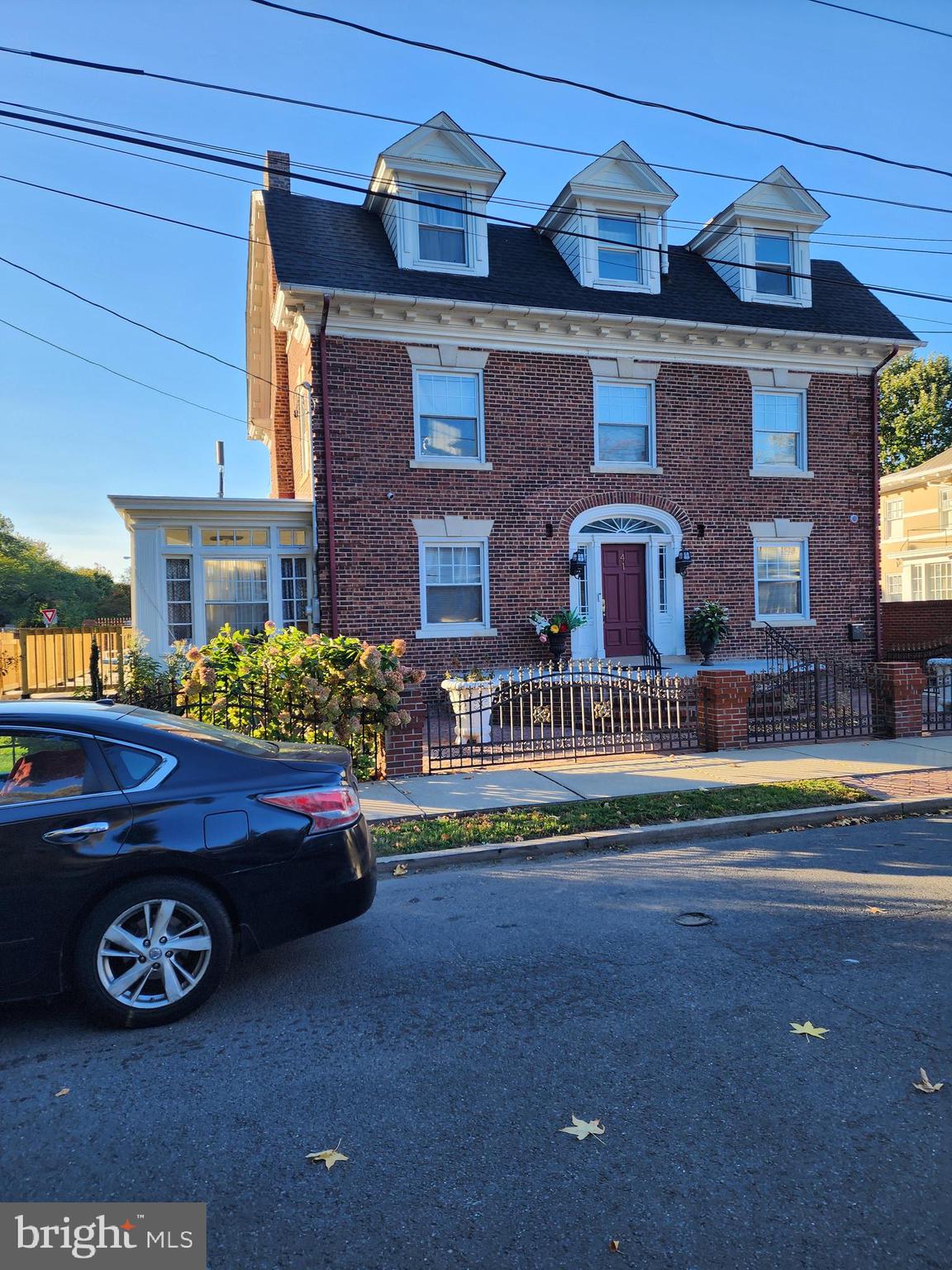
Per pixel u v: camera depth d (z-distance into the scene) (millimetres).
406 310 14164
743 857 6785
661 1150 2926
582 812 7809
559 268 16219
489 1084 3391
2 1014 4145
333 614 14016
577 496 15422
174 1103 3295
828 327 16844
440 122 14758
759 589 16797
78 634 19844
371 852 4652
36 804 3871
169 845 3973
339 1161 2900
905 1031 3756
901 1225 2541
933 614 21359
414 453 14492
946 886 5859
